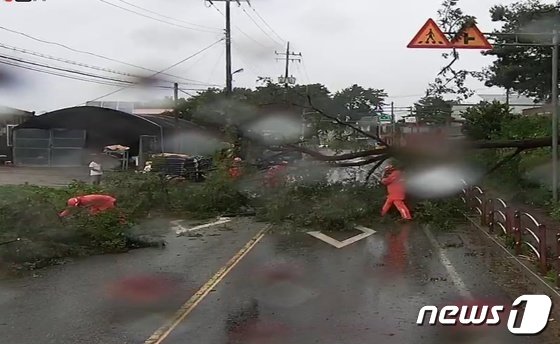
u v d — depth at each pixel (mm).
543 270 9281
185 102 36156
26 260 10852
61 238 11891
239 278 9664
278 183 16766
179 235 14344
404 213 15781
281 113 15125
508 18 19344
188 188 18922
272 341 6551
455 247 12344
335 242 13133
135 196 17609
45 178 31250
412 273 9914
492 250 11945
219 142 19469
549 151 18531
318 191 16500
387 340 6535
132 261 11219
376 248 12344
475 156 16750
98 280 9641
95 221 12617
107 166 33250
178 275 9938
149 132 38375
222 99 16938
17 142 39906
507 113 22297
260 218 16844
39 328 7109
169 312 7734
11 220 11516
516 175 18984
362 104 36969
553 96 15570
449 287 8906
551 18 15438
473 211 16281
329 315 7523
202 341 6594
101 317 7555
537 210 16906
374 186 16797
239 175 17891
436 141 13961
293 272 10086
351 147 16047
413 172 15898
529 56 25484
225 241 13438
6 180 29766
